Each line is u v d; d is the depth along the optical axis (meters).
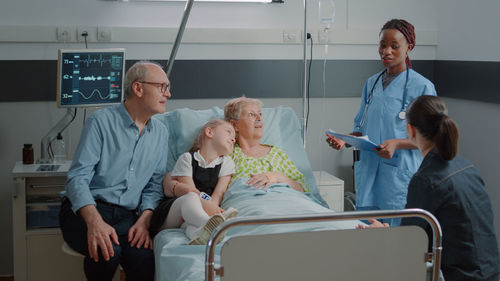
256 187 2.35
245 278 1.41
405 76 2.52
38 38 2.96
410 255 1.51
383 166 2.52
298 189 2.54
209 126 2.42
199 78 3.20
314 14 3.28
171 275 1.77
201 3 3.14
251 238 1.39
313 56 3.31
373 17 3.37
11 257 3.11
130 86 2.22
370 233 1.48
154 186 2.33
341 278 1.47
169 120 2.69
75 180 2.10
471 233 1.68
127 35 3.05
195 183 2.37
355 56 3.37
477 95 3.07
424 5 3.42
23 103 3.04
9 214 3.08
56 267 2.64
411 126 1.79
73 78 2.67
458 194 1.68
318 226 1.92
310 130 3.38
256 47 3.24
